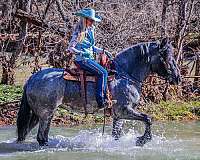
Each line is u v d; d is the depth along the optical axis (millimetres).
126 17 18516
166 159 10930
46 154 11305
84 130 14391
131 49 12008
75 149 11859
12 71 19516
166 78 11984
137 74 11930
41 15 19875
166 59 11828
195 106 17875
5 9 20000
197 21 20141
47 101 11656
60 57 17969
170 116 16812
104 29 18453
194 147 12250
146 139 11812
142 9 19188
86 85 11578
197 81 19484
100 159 10859
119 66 11867
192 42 20688
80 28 11469
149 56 11945
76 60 11609
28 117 11992
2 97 17000
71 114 16094
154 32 18828
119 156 11148
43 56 18656
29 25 19859
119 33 18250
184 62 21531
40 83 11711
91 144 12398
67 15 18438
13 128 14594
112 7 19688
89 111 11836
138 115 11727
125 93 11734
